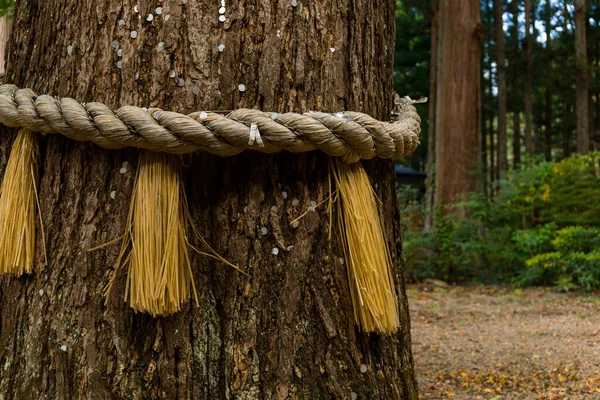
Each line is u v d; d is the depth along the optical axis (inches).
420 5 717.3
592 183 340.8
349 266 61.2
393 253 71.9
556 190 349.4
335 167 61.6
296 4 62.0
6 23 115.4
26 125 56.7
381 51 70.4
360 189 62.4
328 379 60.1
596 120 921.5
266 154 60.2
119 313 58.5
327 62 62.9
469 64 421.1
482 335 203.5
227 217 59.9
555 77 761.6
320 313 60.4
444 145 419.2
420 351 176.6
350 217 60.9
